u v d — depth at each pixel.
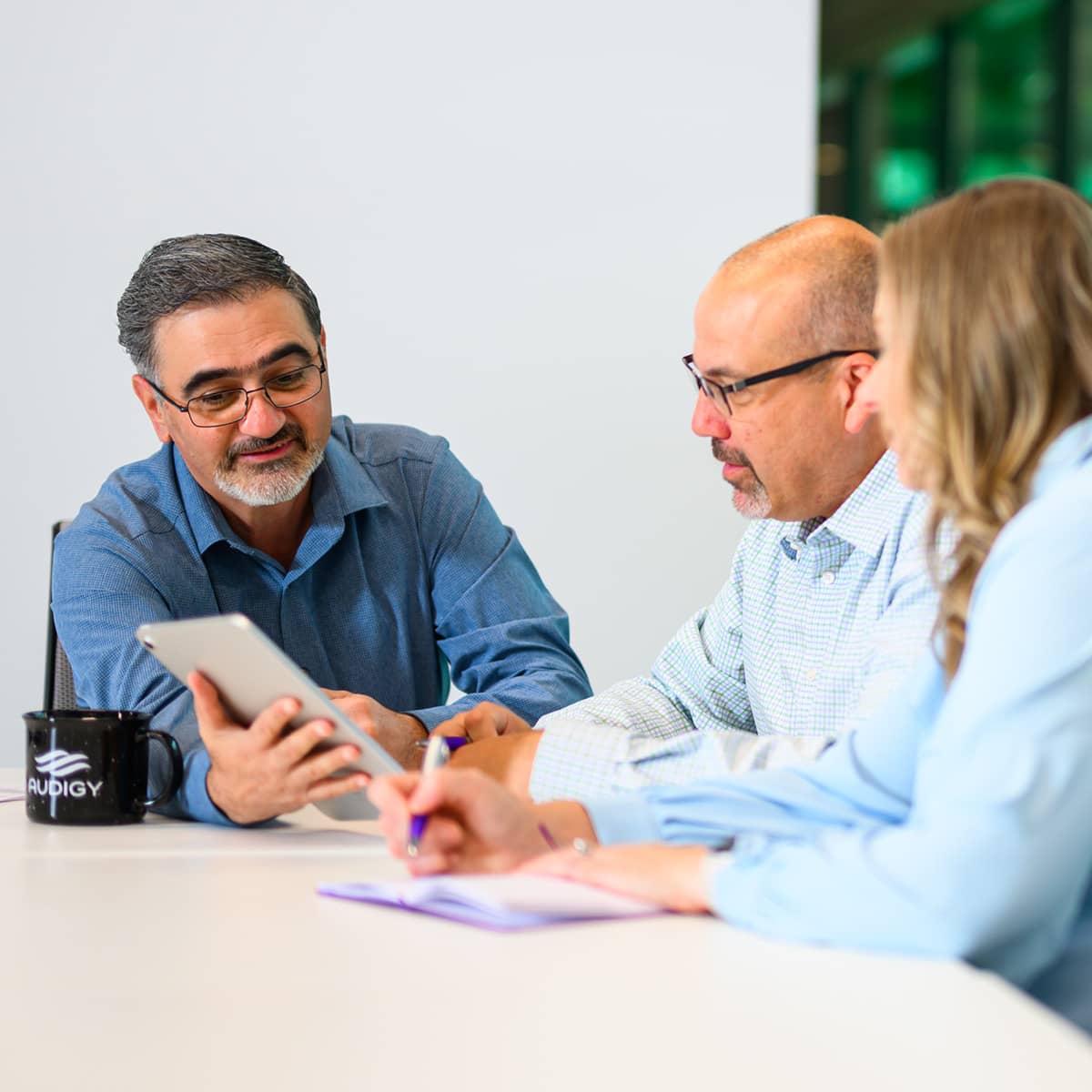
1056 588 0.84
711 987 0.74
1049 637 0.83
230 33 3.16
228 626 1.12
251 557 1.90
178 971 0.77
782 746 1.28
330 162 3.20
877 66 7.31
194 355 1.73
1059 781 0.81
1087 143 6.64
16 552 3.13
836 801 1.07
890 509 1.55
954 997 0.72
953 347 0.92
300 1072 0.60
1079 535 0.85
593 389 3.28
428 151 3.22
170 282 1.74
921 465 0.96
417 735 1.55
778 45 3.30
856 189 7.37
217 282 1.72
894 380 0.96
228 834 1.31
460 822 1.04
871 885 0.82
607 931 0.87
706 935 0.86
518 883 0.93
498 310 3.25
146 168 3.15
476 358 3.24
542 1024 0.67
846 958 0.80
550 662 1.92
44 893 1.00
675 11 3.27
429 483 2.06
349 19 3.19
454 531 2.04
